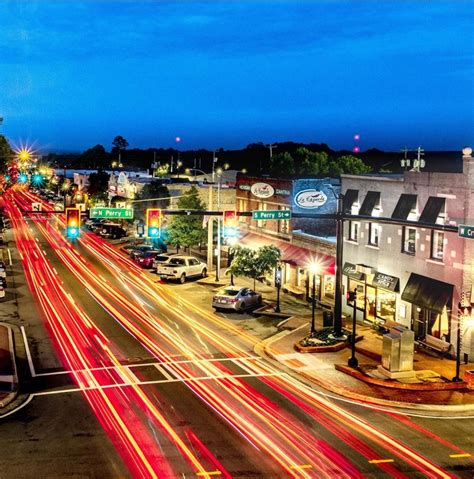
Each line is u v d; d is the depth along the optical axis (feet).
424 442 57.77
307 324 107.65
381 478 49.42
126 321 106.63
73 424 59.98
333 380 76.84
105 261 178.70
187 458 52.34
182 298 128.98
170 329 101.91
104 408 64.69
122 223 264.11
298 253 135.23
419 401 70.08
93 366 80.38
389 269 103.96
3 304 118.52
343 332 100.42
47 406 65.26
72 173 461.78
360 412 66.18
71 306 117.80
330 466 51.47
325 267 121.08
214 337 97.66
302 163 255.09
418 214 97.66
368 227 110.32
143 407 65.05
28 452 53.26
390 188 105.40
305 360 85.92
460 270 87.30
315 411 65.67
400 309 100.58
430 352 91.56
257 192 154.51
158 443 55.47
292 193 140.67
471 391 74.18
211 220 160.25
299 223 141.28
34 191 549.13
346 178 118.73
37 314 110.93
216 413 63.72
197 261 151.02
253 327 105.09
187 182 252.01
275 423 61.41
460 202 87.66
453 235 88.94
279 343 94.53
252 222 162.40
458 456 54.49
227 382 74.84
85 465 50.67
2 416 62.34
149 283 145.48
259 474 49.57
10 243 214.90
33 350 87.86
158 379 75.20
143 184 263.90
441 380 76.74
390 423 62.95
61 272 156.46
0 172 271.49
